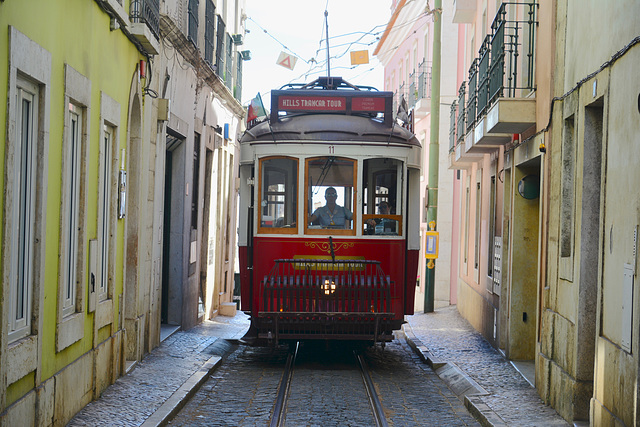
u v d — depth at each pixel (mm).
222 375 11766
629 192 6852
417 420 9039
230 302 22000
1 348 5762
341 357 13938
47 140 6852
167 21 12680
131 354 11250
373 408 9531
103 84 9086
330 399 10109
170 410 8641
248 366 12734
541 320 10312
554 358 9508
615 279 7227
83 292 8383
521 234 12992
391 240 12430
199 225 17453
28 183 6625
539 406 9398
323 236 12383
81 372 8281
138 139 11406
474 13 19031
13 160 5926
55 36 7094
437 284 24953
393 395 10484
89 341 8758
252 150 12656
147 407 8727
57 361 7508
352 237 12375
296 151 12438
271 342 11805
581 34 8875
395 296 12328
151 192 12414
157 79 12664
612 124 7438
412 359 13891
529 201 12961
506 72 13680
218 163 19984
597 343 7715
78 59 7922
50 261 7176
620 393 6895
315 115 12789
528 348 12930
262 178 12531
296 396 10266
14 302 6375
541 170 10750
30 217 6691
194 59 15625
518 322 12945
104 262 9766
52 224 7207
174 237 15508
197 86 16469
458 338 15898
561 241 9547
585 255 8477
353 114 12836
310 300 11648
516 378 11289
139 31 10367
